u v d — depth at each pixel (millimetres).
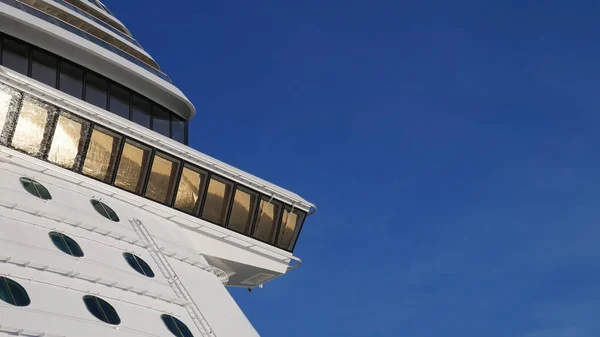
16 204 20984
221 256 27750
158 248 24062
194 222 27250
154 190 26594
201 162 27781
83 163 24922
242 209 28812
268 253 29062
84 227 22234
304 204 30297
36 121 24109
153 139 26625
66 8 30406
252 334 23141
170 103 32219
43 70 28219
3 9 27188
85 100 29078
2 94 23547
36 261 19406
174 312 21594
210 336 21672
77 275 19906
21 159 23453
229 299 24078
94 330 18594
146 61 32531
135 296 21000
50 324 17812
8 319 17125
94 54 29312
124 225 24141
